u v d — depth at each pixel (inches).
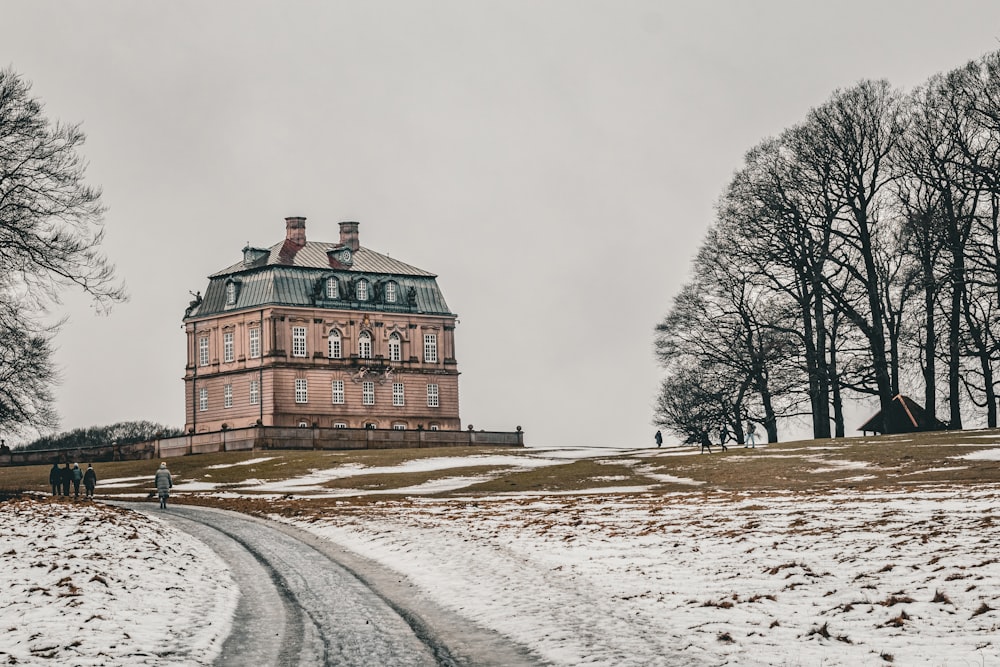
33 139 2869.1
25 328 2974.9
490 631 1241.4
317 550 1991.9
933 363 4288.9
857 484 2928.2
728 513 2239.2
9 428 3051.2
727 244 4547.2
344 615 1343.5
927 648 1063.0
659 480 3481.8
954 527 1739.7
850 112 4303.6
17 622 1256.2
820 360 4429.1
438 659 1106.7
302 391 6195.9
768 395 4682.6
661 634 1184.8
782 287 4512.8
